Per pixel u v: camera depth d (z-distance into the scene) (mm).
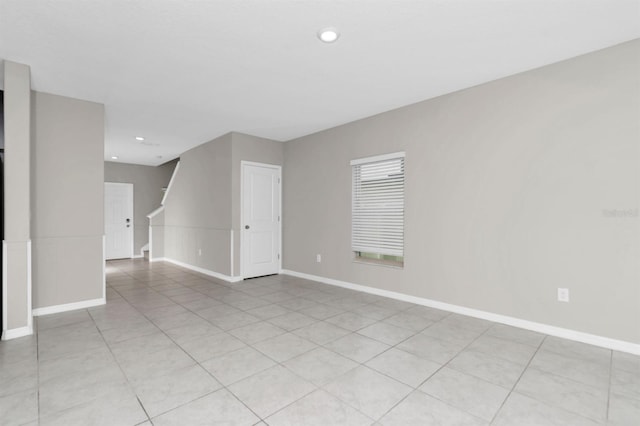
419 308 3582
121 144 5891
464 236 3350
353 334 2811
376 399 1820
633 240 2424
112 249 7715
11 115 2750
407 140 3859
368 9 2104
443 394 1873
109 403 1778
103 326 3008
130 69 2949
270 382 2002
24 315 2764
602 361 2295
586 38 2416
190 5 2047
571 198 2699
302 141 5355
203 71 3000
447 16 2174
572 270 2691
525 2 2016
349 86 3338
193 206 6184
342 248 4668
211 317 3275
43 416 1663
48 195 3416
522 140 2969
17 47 2547
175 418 1648
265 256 5500
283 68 2943
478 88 3268
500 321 3092
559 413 1697
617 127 2494
